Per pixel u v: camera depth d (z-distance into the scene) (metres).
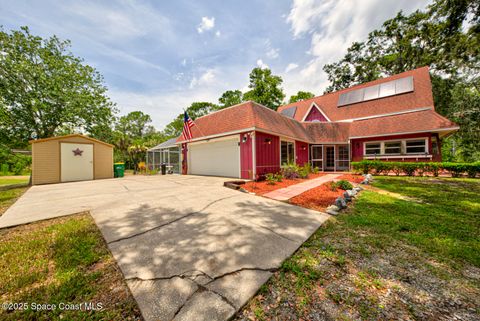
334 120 17.08
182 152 14.72
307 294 1.84
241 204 4.98
